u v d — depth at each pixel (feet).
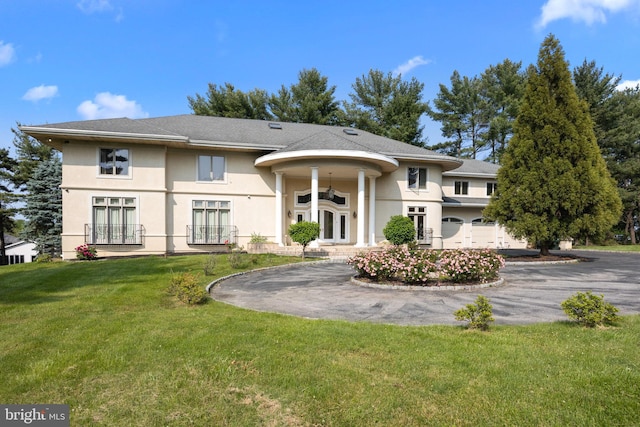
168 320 20.33
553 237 56.70
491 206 60.44
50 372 13.41
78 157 57.36
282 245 64.69
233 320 20.31
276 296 28.84
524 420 10.40
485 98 139.33
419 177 75.41
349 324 19.61
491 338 17.01
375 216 72.43
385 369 13.62
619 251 77.46
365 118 124.88
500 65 137.49
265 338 16.99
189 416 10.84
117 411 11.06
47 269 42.50
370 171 62.49
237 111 121.39
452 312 23.40
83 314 21.74
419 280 32.12
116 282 33.14
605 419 10.36
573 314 19.20
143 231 59.93
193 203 64.03
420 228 74.84
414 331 18.20
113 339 16.99
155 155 60.75
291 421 10.59
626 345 15.88
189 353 15.17
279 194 64.54
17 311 22.40
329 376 13.08
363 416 10.71
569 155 54.65
